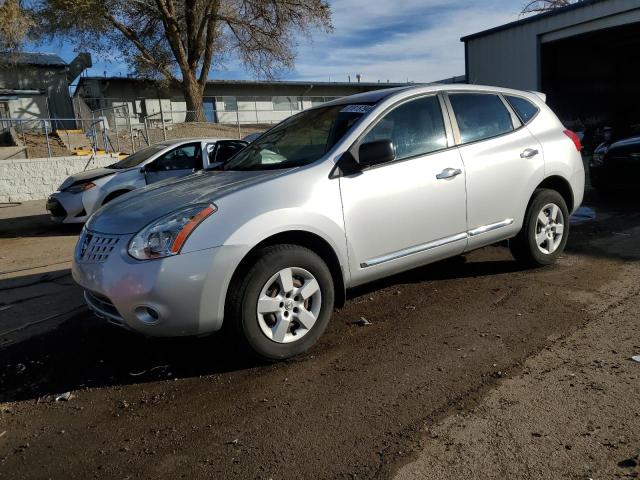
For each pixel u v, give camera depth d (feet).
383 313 14.33
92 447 9.13
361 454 8.36
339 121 13.79
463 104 15.29
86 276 11.35
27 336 14.52
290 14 83.51
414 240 13.61
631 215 24.88
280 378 11.06
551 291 15.05
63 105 94.22
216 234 10.68
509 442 8.37
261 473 8.08
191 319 10.60
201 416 9.84
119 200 13.38
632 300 13.91
